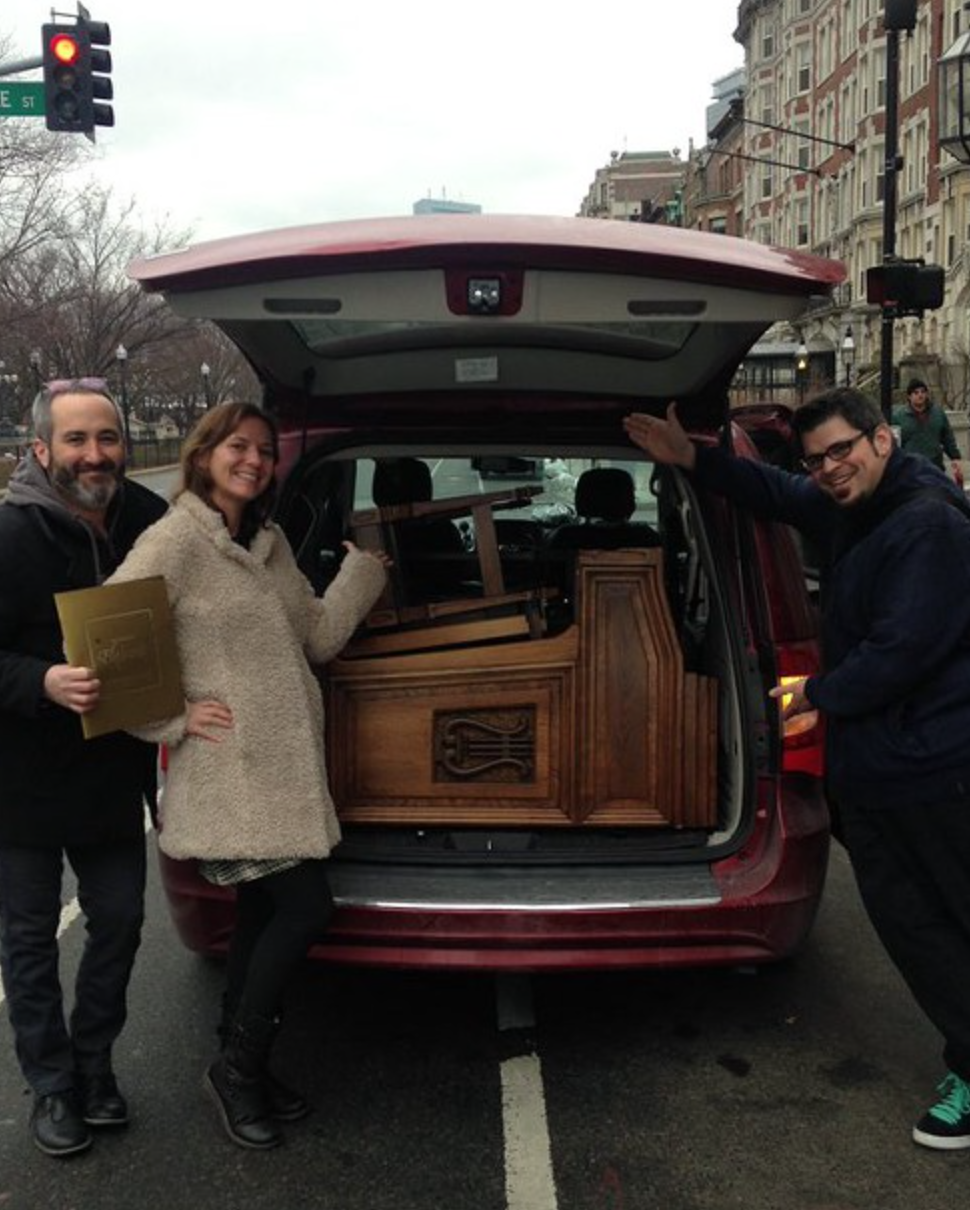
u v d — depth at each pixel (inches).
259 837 106.0
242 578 108.1
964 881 108.3
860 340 1635.1
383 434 139.3
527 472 197.2
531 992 144.9
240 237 111.6
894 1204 104.3
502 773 136.8
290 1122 117.3
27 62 551.2
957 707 106.9
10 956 111.4
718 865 124.3
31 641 107.3
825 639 116.0
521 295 105.2
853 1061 128.2
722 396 135.5
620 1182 107.5
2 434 1855.3
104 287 1541.6
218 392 2178.9
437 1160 111.0
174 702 105.8
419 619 142.5
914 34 1395.2
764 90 2199.8
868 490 109.5
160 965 152.9
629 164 4407.0
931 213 1330.0
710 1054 130.0
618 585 136.9
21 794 108.3
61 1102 113.0
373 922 118.4
